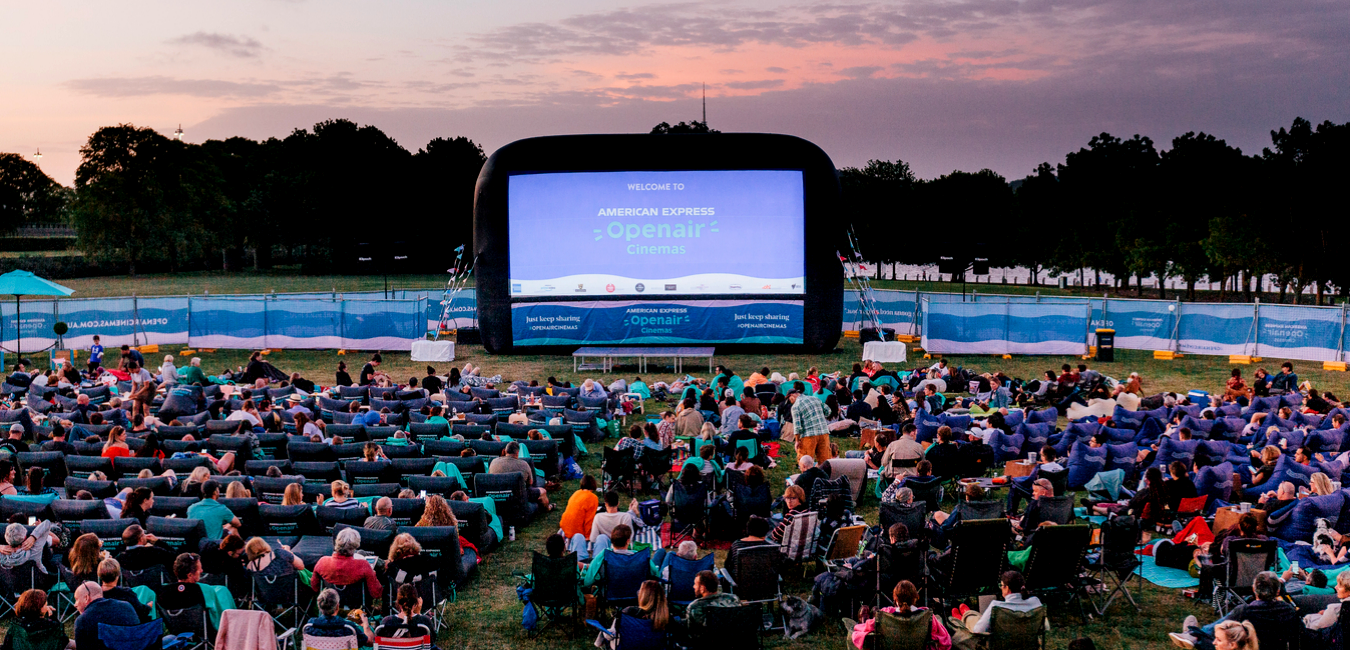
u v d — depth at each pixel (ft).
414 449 52.49
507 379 95.20
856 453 59.41
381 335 108.68
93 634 27.91
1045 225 291.17
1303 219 173.99
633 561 34.55
